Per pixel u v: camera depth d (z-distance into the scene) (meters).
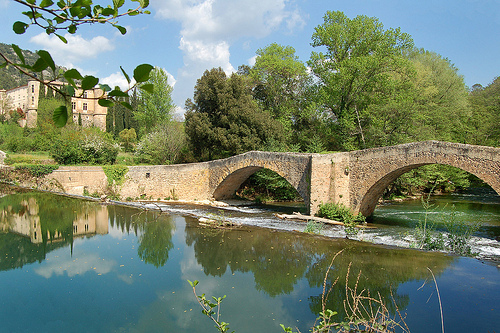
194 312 9.03
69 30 2.47
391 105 26.19
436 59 36.19
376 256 13.36
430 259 12.89
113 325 8.29
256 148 29.86
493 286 10.12
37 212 21.77
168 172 28.80
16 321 8.44
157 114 45.09
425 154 17.05
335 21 32.22
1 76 98.12
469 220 20.30
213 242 15.80
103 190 28.38
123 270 12.10
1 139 42.00
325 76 32.62
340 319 8.41
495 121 29.55
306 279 11.33
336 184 20.48
